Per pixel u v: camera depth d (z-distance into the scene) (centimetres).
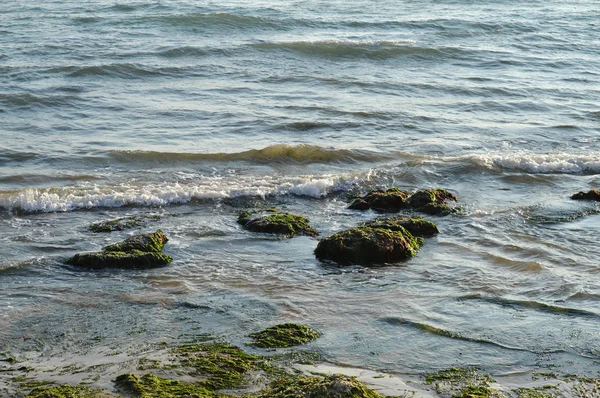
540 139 2045
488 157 1823
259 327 981
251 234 1361
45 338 944
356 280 1152
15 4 4044
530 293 1098
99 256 1193
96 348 916
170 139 1972
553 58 3150
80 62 2764
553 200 1570
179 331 967
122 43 3156
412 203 1519
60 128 2039
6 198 1489
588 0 4747
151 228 1388
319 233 1374
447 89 2580
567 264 1220
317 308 1045
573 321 1002
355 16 4003
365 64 2992
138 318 1007
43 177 1658
